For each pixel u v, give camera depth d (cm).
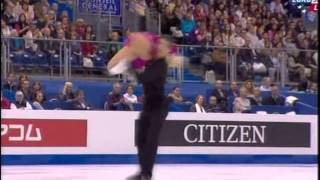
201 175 2220
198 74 4044
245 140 3020
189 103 3572
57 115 2720
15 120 2636
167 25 4716
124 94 3459
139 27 4694
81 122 2761
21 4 4103
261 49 4147
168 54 1470
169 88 3922
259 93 3694
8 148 2622
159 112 1434
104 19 4575
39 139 2686
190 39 4625
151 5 4744
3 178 2003
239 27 4862
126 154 2841
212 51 4066
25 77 3366
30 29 3969
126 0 4656
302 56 4241
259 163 3034
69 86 3331
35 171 2339
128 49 1461
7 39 3631
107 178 2016
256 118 3042
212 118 2962
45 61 3756
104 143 2802
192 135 2923
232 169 2600
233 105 3556
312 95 4153
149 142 1425
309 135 3133
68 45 3822
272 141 3069
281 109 3647
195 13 4769
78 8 4534
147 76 1415
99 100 3806
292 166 2883
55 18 4300
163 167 2667
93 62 3875
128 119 2847
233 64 4091
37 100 3225
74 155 2752
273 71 4162
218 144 2975
